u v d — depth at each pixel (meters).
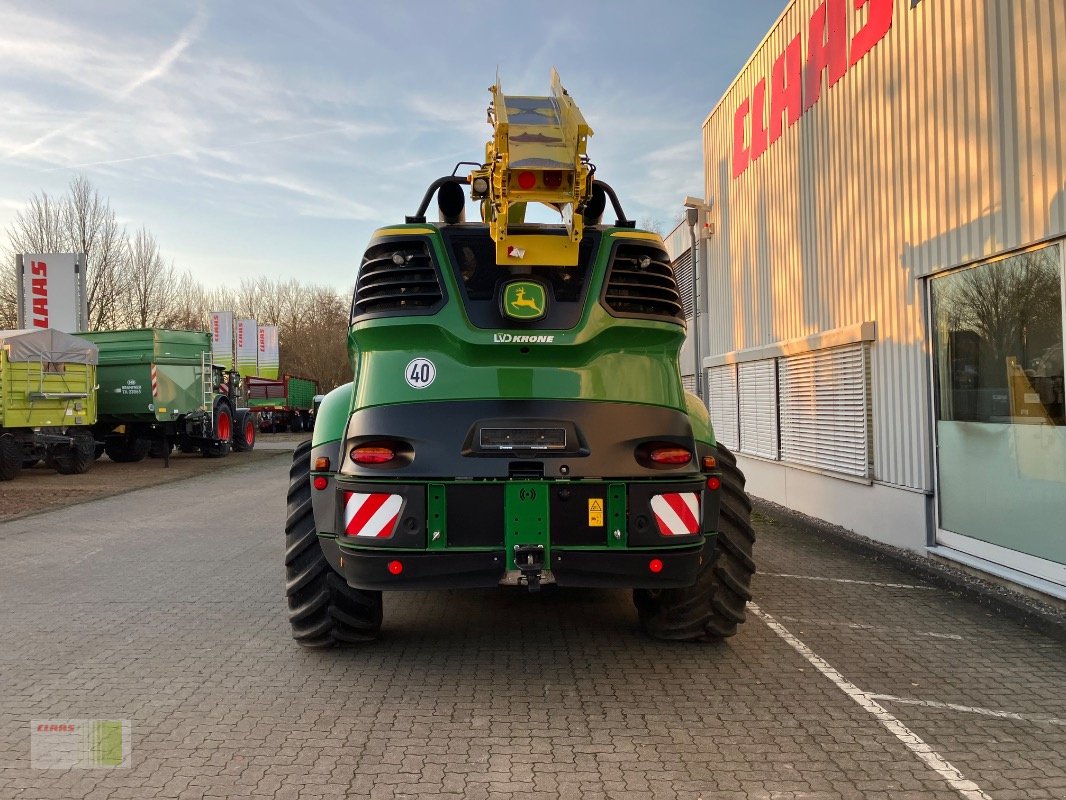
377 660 4.64
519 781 3.11
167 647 4.93
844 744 3.44
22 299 22.30
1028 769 3.20
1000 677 4.29
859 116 8.20
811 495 9.67
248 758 3.34
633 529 4.07
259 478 16.81
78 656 4.76
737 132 12.46
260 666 4.54
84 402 17.16
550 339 4.15
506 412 4.09
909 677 4.29
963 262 6.39
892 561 7.20
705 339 14.54
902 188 7.36
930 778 3.12
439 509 4.04
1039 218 5.46
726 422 13.34
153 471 18.55
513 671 4.43
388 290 4.29
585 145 4.14
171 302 44.06
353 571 4.11
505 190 4.12
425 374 4.17
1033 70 5.50
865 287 8.16
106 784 3.11
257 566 7.48
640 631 5.23
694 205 14.12
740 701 3.95
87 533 9.55
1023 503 5.84
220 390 23.95
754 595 6.13
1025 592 5.68
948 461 6.80
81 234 37.34
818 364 9.36
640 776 3.14
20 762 3.32
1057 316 5.39
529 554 3.98
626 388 4.23
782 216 10.53
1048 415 5.54
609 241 4.38
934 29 6.73
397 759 3.31
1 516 11.10
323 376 64.69
